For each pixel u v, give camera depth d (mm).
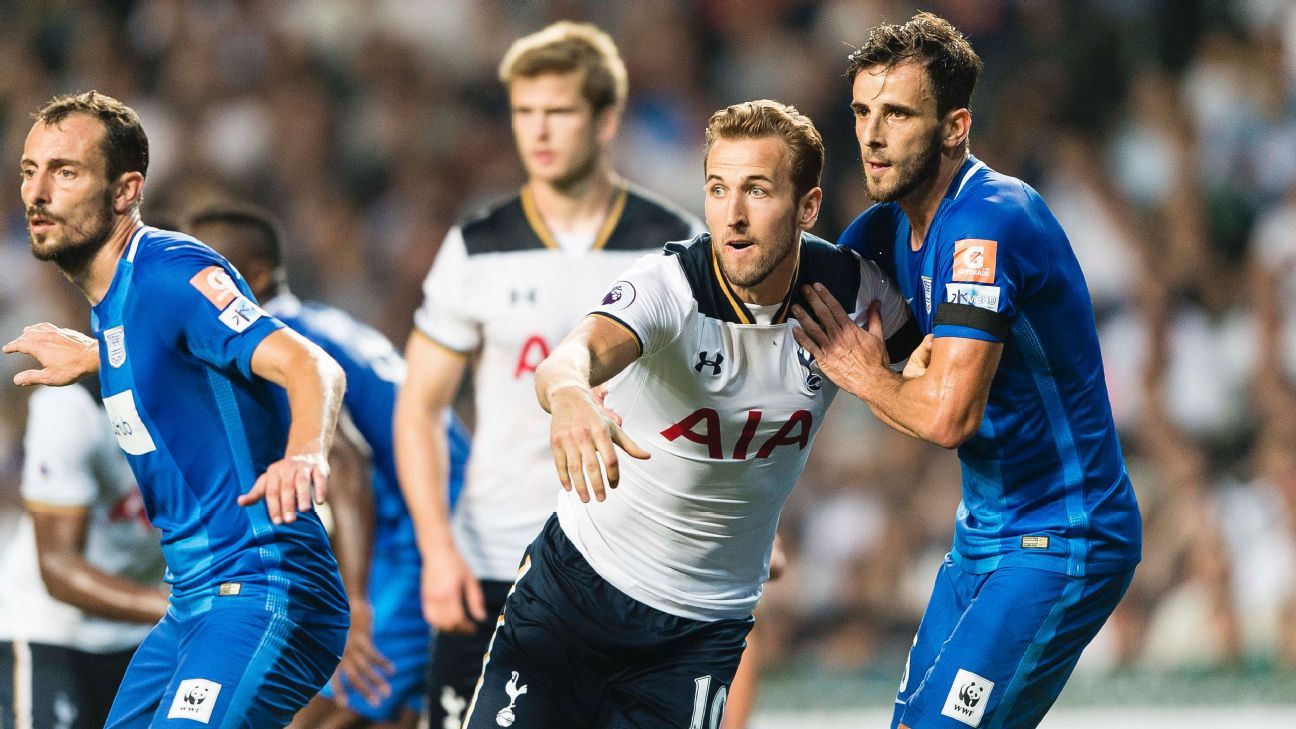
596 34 21125
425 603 20219
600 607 15773
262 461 15273
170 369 15016
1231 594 35625
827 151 47344
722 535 15727
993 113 45656
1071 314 15461
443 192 47781
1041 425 15648
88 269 15297
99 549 19672
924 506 38375
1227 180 42844
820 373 15234
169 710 14766
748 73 48719
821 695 31625
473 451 20984
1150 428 38781
